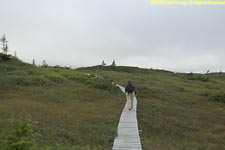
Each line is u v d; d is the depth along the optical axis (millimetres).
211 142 29734
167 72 176250
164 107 43281
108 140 21578
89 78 64000
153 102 48031
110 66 168500
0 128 19859
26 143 9523
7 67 65562
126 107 36750
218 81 132625
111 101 40938
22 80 51500
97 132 23500
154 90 68312
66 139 20688
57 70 75625
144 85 80938
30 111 28812
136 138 21844
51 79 58219
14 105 31578
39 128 22125
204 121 38500
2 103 32812
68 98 40469
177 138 28797
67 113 29891
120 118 29453
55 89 47500
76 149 17828
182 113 41250
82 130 23812
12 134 9570
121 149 18766
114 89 54719
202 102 62062
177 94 67812
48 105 33938
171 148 22938
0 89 43312
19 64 73312
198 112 45938
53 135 21031
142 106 40156
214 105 60438
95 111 32656
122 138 21828
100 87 54406
